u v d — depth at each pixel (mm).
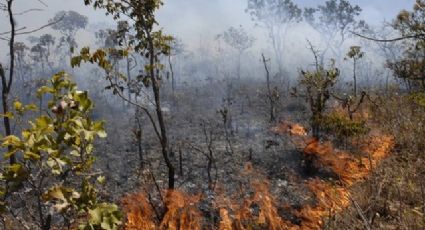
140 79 10281
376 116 12789
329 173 10391
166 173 15516
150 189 12258
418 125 9883
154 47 10406
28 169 2650
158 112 10125
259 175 12625
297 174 11883
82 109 2713
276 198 9383
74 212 2699
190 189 12281
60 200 2637
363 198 6453
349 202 6512
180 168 15227
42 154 2670
